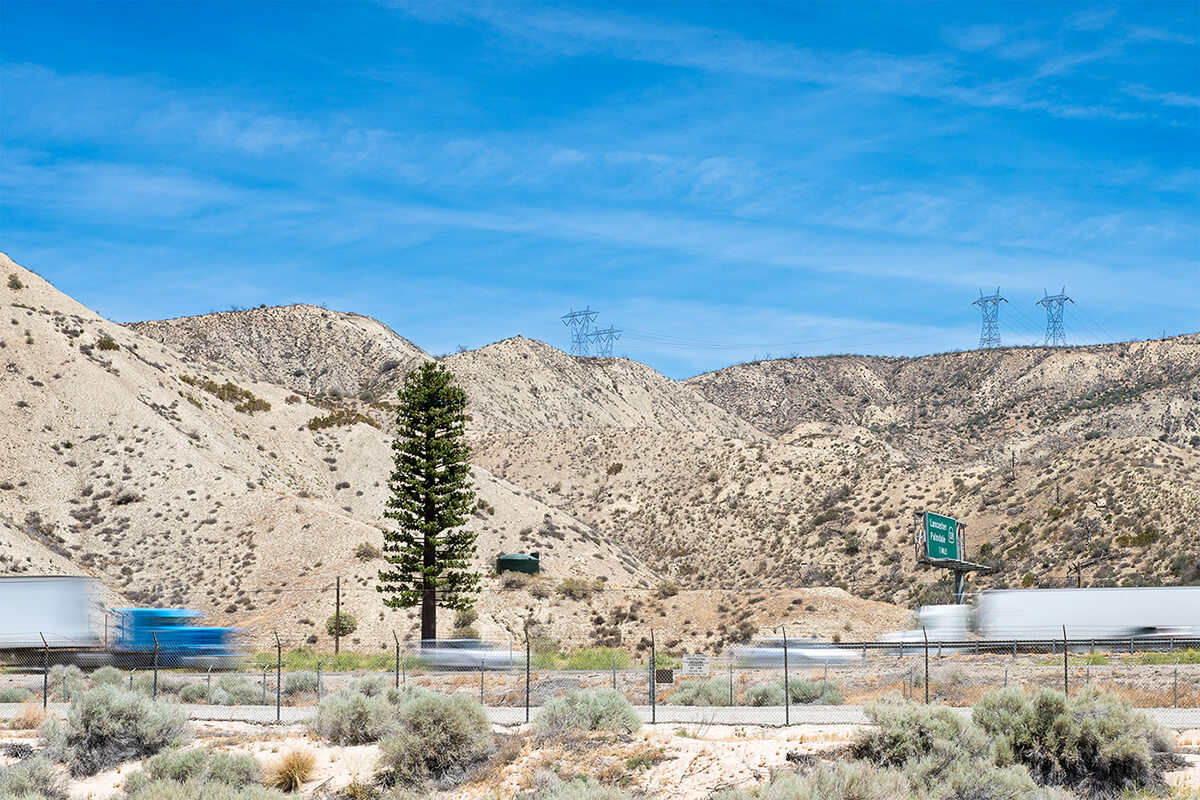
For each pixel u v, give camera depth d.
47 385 97.19
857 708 32.88
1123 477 103.19
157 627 54.53
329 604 75.19
